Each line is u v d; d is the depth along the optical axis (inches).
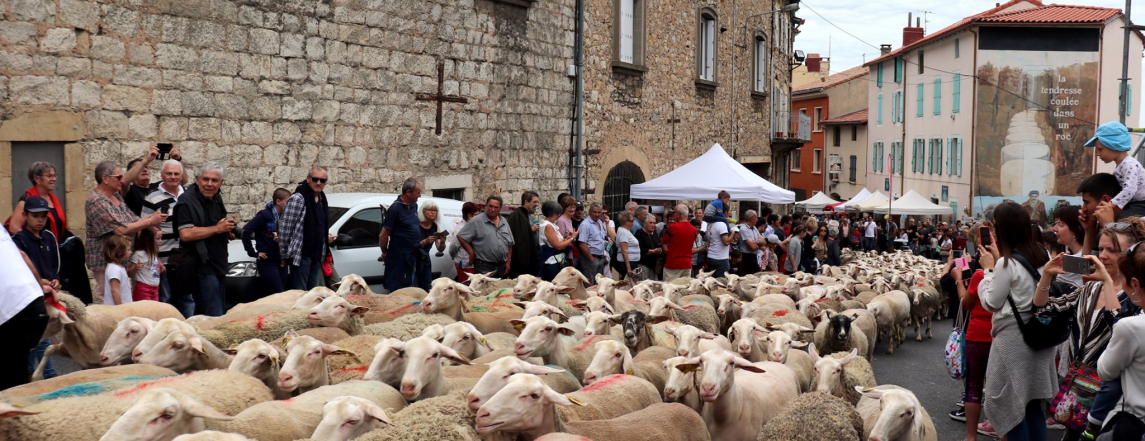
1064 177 1609.3
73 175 459.8
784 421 248.1
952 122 1739.7
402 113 641.6
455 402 231.6
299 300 369.7
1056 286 276.2
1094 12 1646.2
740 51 1227.9
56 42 450.3
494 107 728.3
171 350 284.2
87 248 367.9
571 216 580.4
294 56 564.4
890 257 986.1
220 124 525.7
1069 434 259.3
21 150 442.0
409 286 482.3
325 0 581.3
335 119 592.4
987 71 1617.9
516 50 748.6
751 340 358.3
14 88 435.2
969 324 301.3
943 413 374.6
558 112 806.5
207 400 238.2
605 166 898.7
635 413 253.1
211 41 518.6
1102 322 243.3
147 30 488.4
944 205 1775.3
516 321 330.6
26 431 207.6
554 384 289.7
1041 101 1606.8
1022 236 269.3
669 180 853.2
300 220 421.1
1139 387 200.7
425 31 656.4
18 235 320.2
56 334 328.8
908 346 578.9
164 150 483.5
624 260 605.6
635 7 952.3
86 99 463.5
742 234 734.5
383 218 515.5
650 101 984.3
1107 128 312.2
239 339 322.3
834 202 1749.5
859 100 2514.8
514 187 756.6
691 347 332.5
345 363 303.4
